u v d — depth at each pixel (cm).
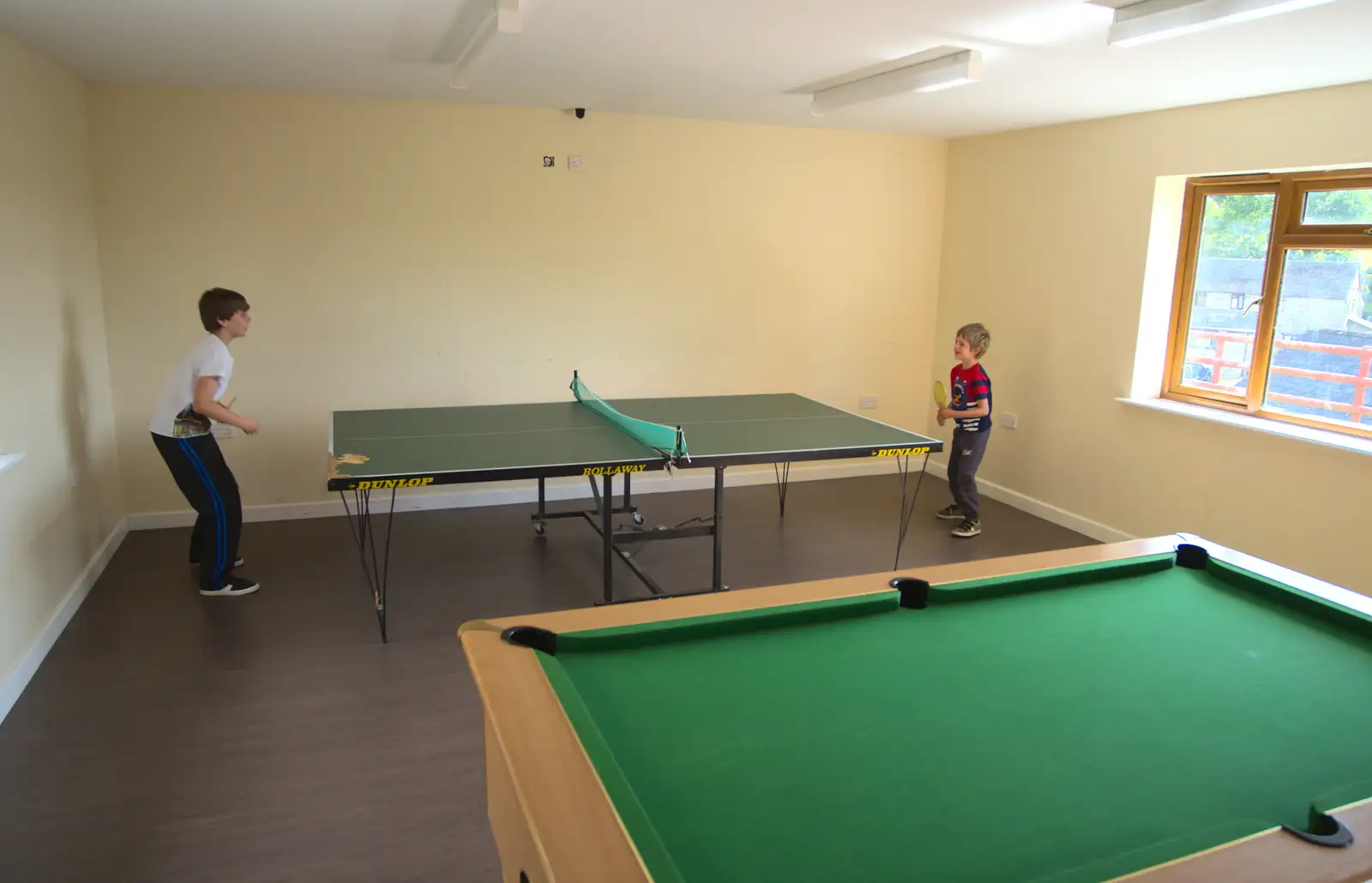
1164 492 448
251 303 464
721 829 117
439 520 498
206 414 349
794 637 180
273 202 458
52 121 368
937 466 615
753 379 571
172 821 232
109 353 443
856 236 576
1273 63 320
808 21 284
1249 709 156
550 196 504
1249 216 416
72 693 298
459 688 306
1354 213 370
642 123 512
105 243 435
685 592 395
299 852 221
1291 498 387
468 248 494
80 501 383
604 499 360
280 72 392
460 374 507
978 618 193
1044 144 505
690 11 275
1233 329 428
